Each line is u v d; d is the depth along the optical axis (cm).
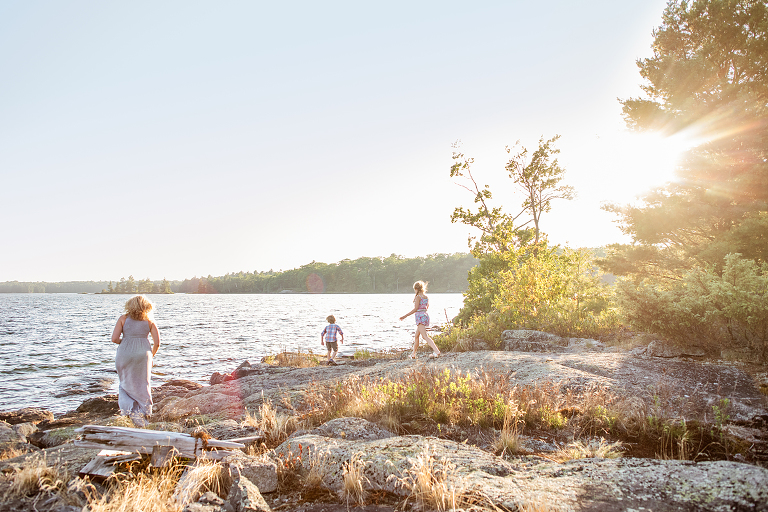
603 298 1609
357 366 1131
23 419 897
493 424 501
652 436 452
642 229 1400
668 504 272
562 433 480
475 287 2027
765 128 1283
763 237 1153
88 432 365
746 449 406
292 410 642
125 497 285
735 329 821
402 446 389
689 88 1407
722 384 613
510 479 330
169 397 900
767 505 255
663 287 1438
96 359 1891
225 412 671
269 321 4356
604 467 340
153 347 569
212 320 4522
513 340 1183
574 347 1065
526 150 2545
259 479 347
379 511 305
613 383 628
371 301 10731
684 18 1503
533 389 566
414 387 589
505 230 2280
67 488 309
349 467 351
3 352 2084
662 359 816
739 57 1374
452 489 295
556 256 1950
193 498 305
